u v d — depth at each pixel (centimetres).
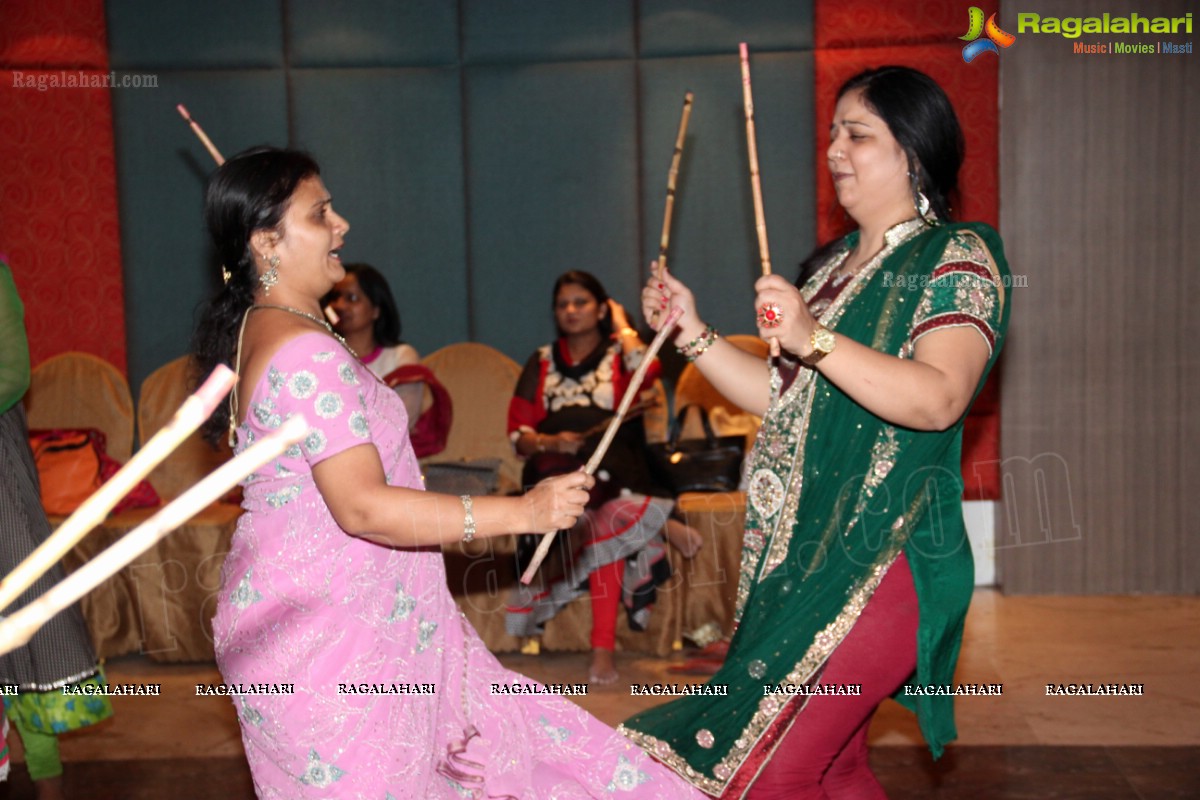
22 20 507
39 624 73
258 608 192
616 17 505
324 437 183
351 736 191
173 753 342
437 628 204
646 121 507
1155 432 476
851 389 192
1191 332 472
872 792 228
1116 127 467
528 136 512
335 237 203
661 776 210
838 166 219
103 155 512
